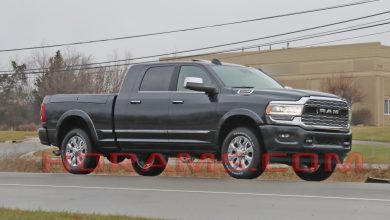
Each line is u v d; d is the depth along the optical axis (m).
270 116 11.92
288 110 11.85
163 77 13.38
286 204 9.24
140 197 10.20
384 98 76.94
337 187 11.15
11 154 26.20
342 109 12.32
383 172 17.75
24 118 85.38
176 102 13.00
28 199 10.19
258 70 13.71
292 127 11.78
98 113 13.99
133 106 13.53
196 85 12.53
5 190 11.28
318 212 8.55
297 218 8.16
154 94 13.35
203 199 9.84
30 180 12.91
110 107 13.84
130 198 10.11
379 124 76.00
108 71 75.38
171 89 13.20
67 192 10.91
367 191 10.59
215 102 12.54
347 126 12.41
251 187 11.16
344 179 17.03
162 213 8.70
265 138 11.93
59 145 14.77
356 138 43.34
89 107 14.16
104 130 13.93
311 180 13.16
